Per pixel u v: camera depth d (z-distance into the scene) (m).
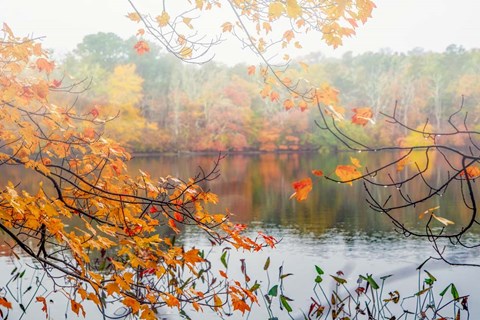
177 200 2.63
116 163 2.71
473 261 7.88
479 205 13.53
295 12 2.25
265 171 25.56
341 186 18.97
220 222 2.80
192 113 44.31
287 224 11.66
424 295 6.28
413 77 45.25
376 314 5.65
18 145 2.68
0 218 2.15
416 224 11.27
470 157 2.05
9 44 2.24
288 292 6.48
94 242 2.38
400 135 41.56
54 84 2.56
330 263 7.99
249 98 45.03
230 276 7.17
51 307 5.71
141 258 2.50
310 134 43.06
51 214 2.06
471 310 5.75
